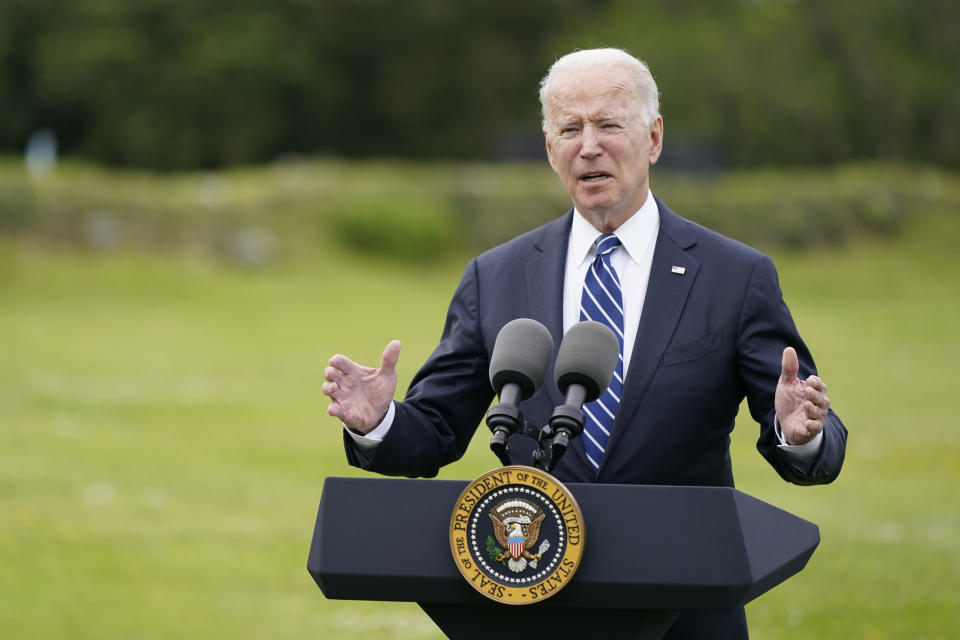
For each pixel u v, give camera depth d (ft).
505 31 622.13
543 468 29.19
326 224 331.16
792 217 347.56
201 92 582.76
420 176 360.69
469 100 622.13
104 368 202.80
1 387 179.52
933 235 360.48
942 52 506.48
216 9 597.93
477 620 28.89
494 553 27.20
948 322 283.18
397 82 615.57
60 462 133.49
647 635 28.30
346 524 28.48
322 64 609.01
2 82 601.62
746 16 535.19
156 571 91.81
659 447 34.68
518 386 30.48
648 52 518.78
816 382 29.94
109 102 584.40
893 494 117.60
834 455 31.78
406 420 34.96
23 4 584.81
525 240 38.78
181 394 183.93
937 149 506.48
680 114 506.07
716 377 35.24
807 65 506.89
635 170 35.91
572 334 30.12
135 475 129.18
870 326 274.98
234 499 119.65
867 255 345.31
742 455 141.59
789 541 28.66
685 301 35.83
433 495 28.32
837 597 79.97
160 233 307.78
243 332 246.88
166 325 249.14
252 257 308.40
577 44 561.84
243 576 91.15
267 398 184.65
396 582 28.14
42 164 334.03
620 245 37.04
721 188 353.72
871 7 503.61
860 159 510.99
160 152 581.53
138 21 588.91
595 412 35.47
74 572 90.53
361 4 589.73
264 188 339.16
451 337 38.52
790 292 315.17
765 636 72.23
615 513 27.07
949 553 91.30
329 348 234.17
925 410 177.37
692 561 26.55
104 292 275.39
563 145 35.99
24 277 276.62
